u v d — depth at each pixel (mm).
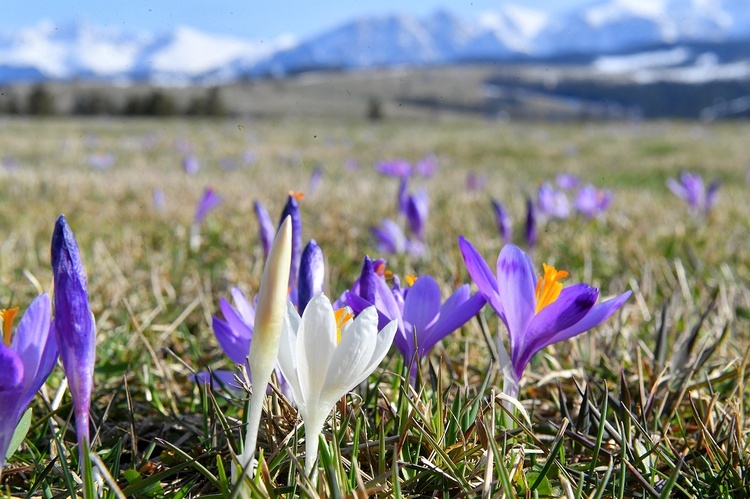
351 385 287
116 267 877
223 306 396
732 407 434
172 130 7664
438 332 386
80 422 301
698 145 5691
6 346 283
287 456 360
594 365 588
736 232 1344
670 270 996
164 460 390
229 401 449
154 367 597
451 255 1082
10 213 1540
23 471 368
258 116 13664
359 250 1167
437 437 367
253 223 1419
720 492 359
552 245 1212
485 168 3840
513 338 372
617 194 2158
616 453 397
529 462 385
